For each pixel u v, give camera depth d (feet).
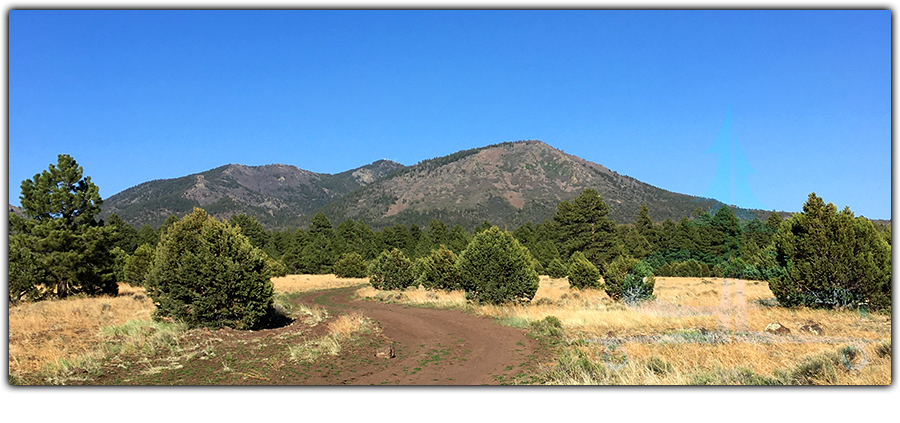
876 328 40.93
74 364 32.86
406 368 37.04
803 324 43.21
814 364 28.04
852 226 53.52
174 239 52.70
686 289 81.25
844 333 39.24
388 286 130.52
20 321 49.19
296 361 37.60
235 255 53.21
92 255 92.89
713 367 30.76
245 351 40.60
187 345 41.60
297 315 69.72
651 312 56.90
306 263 255.29
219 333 48.57
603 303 73.72
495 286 77.77
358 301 108.88
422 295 101.60
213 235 52.85
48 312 59.77
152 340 41.63
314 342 45.47
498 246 78.89
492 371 35.58
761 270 57.16
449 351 44.09
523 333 51.78
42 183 92.12
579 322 53.83
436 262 110.93
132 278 124.88
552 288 113.60
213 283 51.57
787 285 54.75
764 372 29.04
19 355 34.30
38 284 87.10
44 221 91.50
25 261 83.66
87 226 93.35
